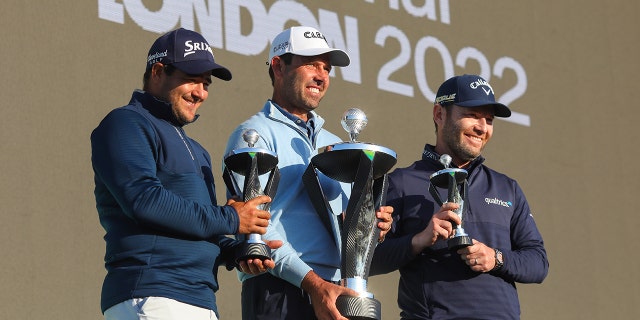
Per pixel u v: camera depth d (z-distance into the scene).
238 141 12.80
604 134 21.91
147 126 11.40
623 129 22.27
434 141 19.58
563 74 21.69
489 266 13.09
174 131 11.77
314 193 12.51
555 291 19.98
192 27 17.44
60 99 15.88
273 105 13.24
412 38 19.86
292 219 12.64
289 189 12.72
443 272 13.25
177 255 11.02
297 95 13.28
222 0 17.86
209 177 12.02
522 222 14.09
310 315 12.31
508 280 13.51
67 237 15.45
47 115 15.70
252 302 12.44
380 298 17.95
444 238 12.94
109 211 11.25
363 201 12.12
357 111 12.73
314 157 12.34
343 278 11.99
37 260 15.11
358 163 12.28
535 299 19.64
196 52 11.98
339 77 18.66
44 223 15.29
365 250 12.07
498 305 13.24
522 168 20.41
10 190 15.12
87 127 16.03
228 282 16.78
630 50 23.02
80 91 16.09
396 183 13.84
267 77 18.02
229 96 17.48
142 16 16.98
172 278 10.93
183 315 10.88
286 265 12.09
